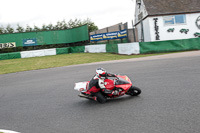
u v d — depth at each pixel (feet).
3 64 84.43
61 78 40.19
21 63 82.58
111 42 104.06
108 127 15.34
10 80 44.65
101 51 99.04
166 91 22.63
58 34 130.31
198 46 71.92
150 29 87.25
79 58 82.69
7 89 35.19
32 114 20.72
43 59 92.84
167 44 72.95
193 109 16.51
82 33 122.42
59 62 74.95
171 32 87.92
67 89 30.04
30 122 18.49
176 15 87.71
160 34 87.66
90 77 37.35
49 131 15.96
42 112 21.02
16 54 111.96
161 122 14.90
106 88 21.26
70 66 60.13
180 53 62.49
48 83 36.52
